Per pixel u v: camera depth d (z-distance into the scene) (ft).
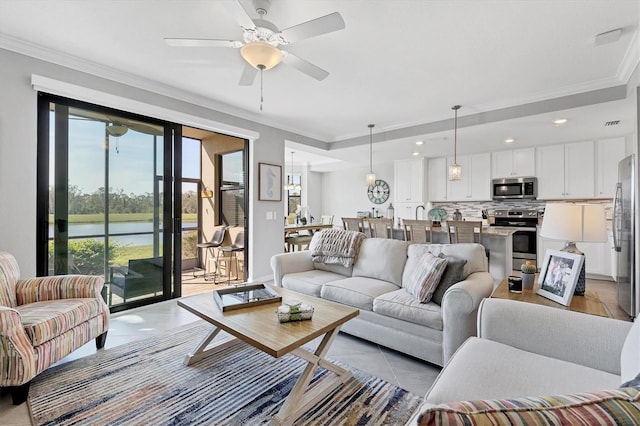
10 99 8.21
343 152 19.88
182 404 5.64
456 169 14.19
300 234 21.91
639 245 8.89
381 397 5.90
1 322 5.43
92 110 10.00
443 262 7.38
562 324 4.53
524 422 1.58
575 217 6.11
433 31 7.65
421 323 6.99
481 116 13.48
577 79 10.42
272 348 4.83
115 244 10.65
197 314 6.39
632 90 9.51
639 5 6.63
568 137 15.79
